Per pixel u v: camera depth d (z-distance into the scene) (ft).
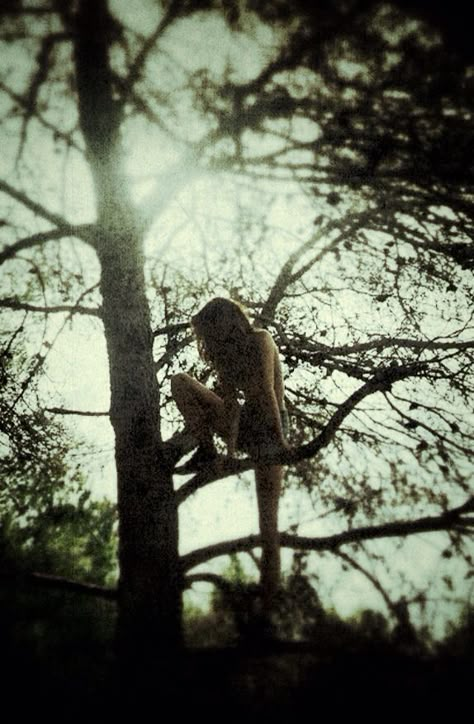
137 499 10.60
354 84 10.75
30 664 7.64
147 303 12.89
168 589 9.77
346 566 10.65
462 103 9.93
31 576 9.25
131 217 12.92
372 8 9.24
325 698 7.32
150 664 7.86
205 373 14.69
